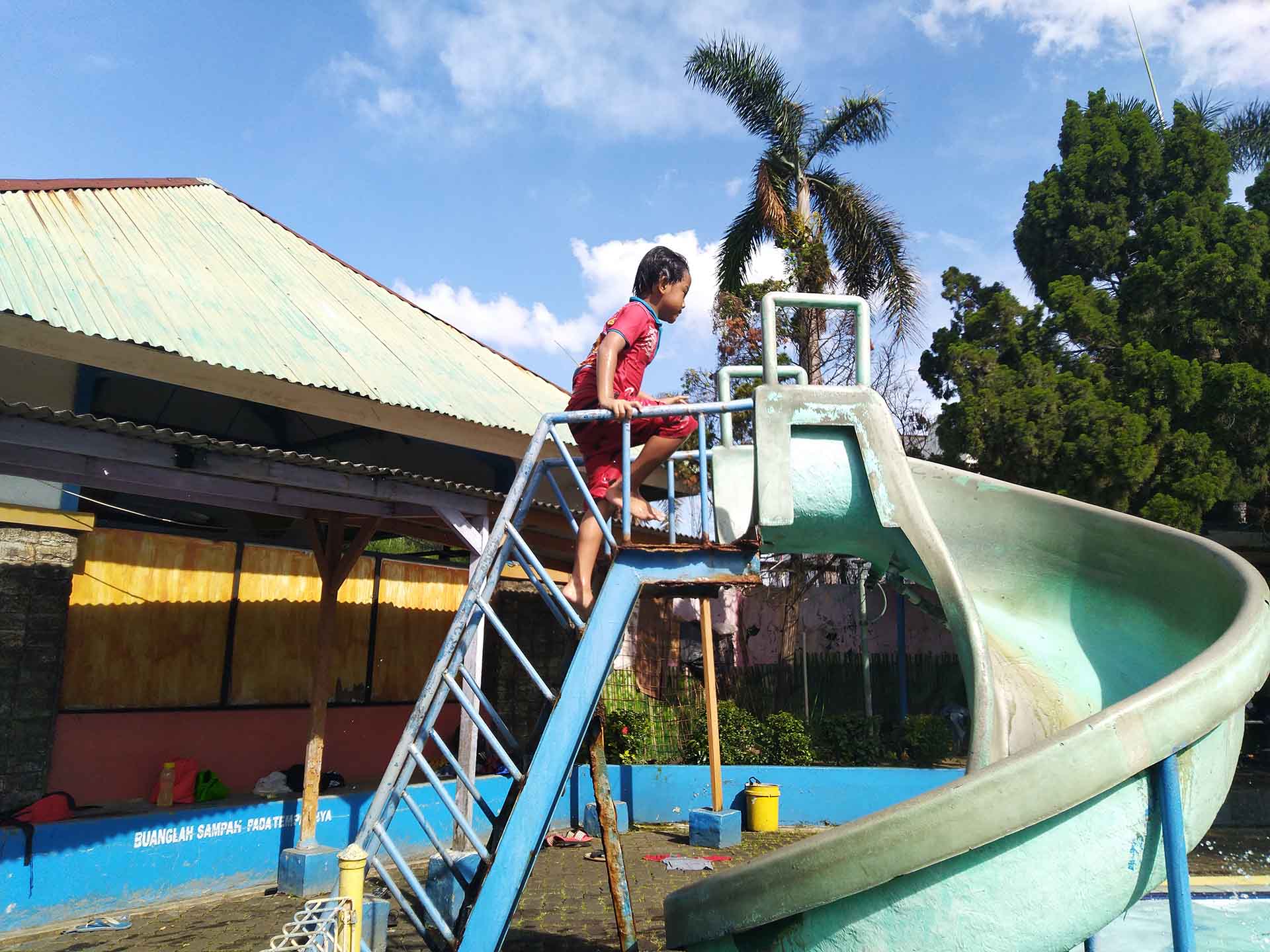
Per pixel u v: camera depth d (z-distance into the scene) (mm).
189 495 7629
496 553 3871
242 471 6688
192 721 9656
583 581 3814
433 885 7602
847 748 14219
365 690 11602
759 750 13648
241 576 10352
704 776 12172
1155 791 2922
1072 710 4012
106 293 8359
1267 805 11422
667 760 13523
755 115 19516
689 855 10008
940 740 14422
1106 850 2832
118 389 9344
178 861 7750
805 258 17750
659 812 12000
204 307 9203
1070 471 13695
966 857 2750
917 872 2764
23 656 8180
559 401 12547
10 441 5621
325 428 11039
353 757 11203
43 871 7008
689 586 4016
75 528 8656
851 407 3854
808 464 3850
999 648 4355
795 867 2842
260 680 10398
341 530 8602
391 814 3836
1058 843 2787
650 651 16234
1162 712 2850
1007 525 4793
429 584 12578
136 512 9508
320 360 9289
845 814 11945
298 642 10836
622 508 3727
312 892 7934
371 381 9352
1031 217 17359
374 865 3729
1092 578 4566
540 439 3795
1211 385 13703
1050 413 13922
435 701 3979
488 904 3514
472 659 8172
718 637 19094
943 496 4934
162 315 8461
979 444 14398
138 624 9391
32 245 8688
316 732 8352
